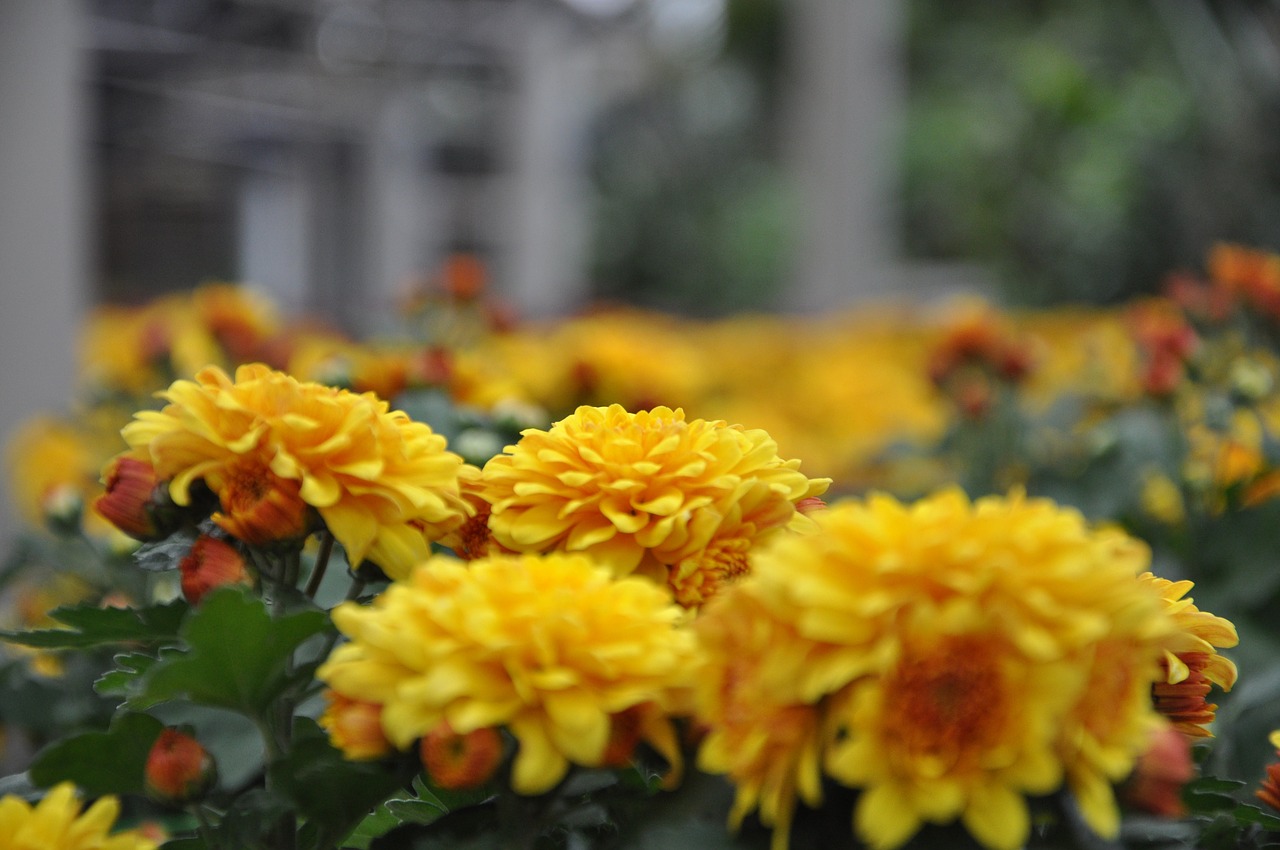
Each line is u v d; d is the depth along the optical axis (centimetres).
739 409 147
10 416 126
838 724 36
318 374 63
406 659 37
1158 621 36
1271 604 63
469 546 42
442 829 39
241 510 40
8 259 127
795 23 251
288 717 42
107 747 40
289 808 39
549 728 36
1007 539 35
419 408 57
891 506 36
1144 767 36
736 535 41
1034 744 35
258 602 38
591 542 40
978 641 35
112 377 105
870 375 160
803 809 37
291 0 250
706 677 37
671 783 38
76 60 134
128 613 41
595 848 40
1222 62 216
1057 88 292
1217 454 73
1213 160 234
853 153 237
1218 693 50
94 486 94
